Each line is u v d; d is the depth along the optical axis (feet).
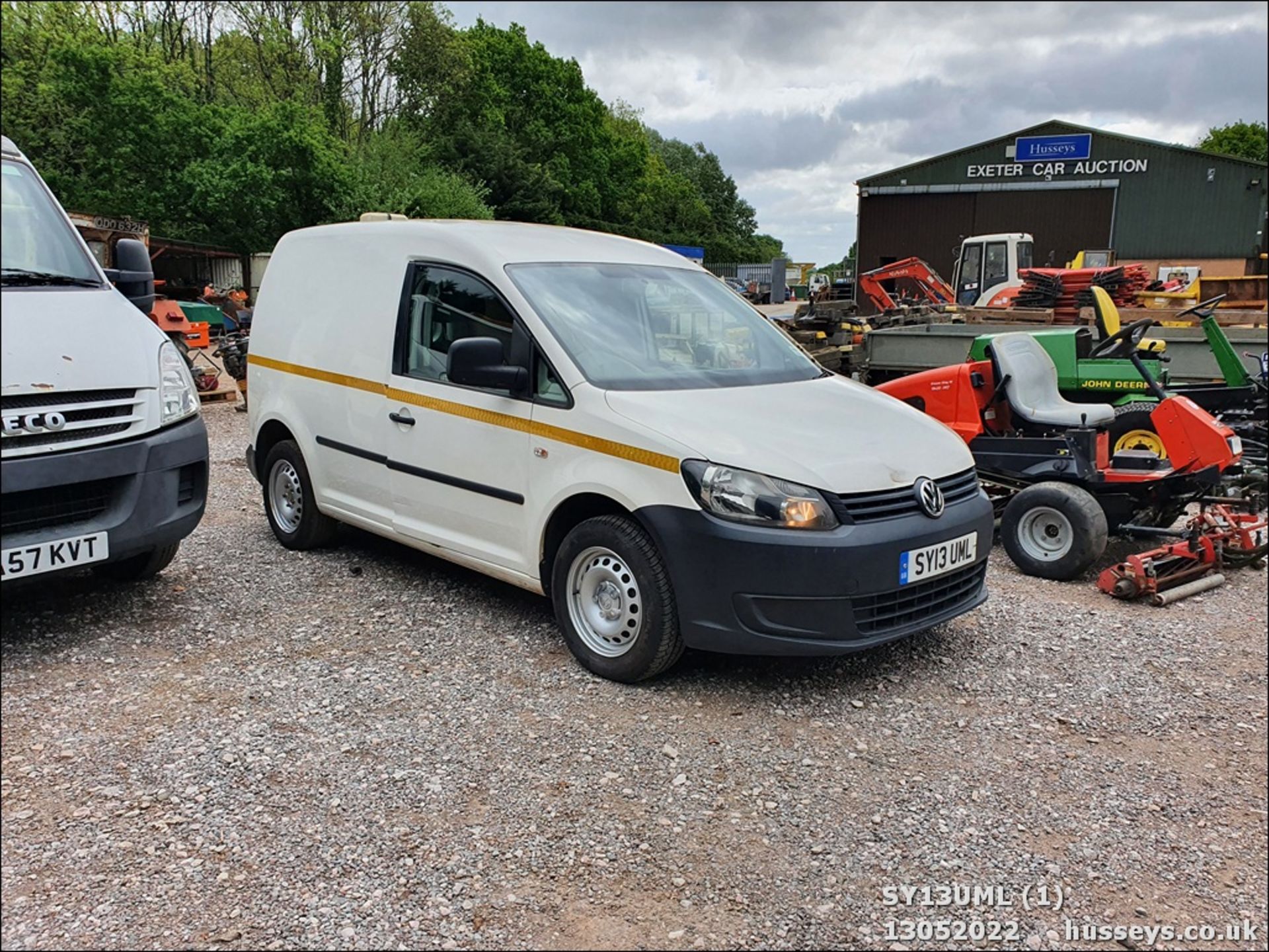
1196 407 19.43
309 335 18.22
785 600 11.82
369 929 8.17
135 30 104.27
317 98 116.06
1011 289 62.03
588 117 181.16
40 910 8.27
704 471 12.00
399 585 17.21
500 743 11.43
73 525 13.47
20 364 12.96
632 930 8.28
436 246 15.89
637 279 16.10
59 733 11.39
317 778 10.54
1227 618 17.01
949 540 12.97
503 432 14.20
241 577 17.56
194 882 8.71
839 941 8.27
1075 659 14.80
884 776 11.02
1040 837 9.99
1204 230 107.65
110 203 83.87
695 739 11.69
